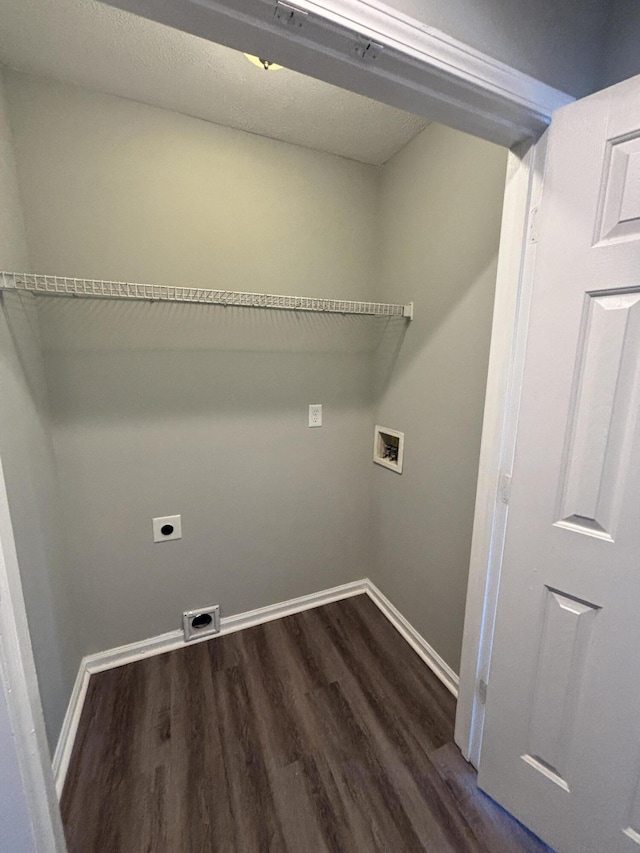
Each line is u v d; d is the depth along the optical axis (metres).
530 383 0.92
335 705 1.47
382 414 1.96
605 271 0.78
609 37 0.90
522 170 0.95
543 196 0.86
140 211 1.43
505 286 1.03
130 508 1.60
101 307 1.43
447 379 1.48
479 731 1.22
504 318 1.04
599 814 0.91
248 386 1.73
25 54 1.14
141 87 1.29
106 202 1.38
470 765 1.25
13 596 0.67
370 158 1.75
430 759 1.27
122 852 1.03
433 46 0.69
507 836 1.06
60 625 1.36
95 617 1.61
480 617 1.18
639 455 0.77
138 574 1.66
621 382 0.78
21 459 1.12
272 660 1.70
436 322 1.52
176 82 1.27
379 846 1.04
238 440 1.76
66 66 1.19
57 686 1.28
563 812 0.98
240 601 1.91
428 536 1.66
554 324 0.87
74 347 1.41
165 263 1.50
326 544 2.08
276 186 1.63
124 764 1.25
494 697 1.10
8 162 1.19
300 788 1.18
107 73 1.23
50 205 1.30
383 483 2.00
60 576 1.40
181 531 1.71
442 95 0.76
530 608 0.98
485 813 1.12
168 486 1.65
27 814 0.70
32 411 1.23
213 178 1.52
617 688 0.84
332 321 1.87
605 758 0.88
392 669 1.66
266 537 1.91
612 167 0.76
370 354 2.00
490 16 0.76
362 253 1.88
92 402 1.47
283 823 1.09
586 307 0.82
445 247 1.44
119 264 1.43
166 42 1.10
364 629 1.91
